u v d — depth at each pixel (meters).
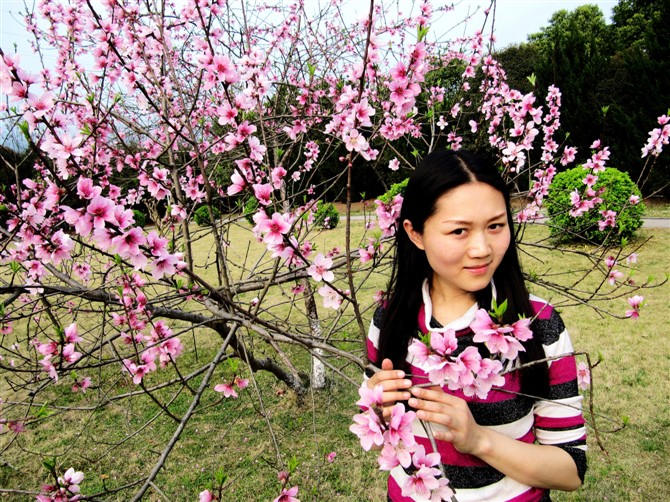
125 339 2.03
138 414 3.79
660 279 5.89
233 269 7.10
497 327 0.88
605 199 2.80
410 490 0.87
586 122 11.10
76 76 2.41
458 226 0.98
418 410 0.90
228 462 3.12
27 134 1.32
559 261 6.79
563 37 11.75
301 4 3.34
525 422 1.06
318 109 3.18
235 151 2.68
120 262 1.25
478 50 3.26
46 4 2.72
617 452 2.92
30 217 1.51
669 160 10.51
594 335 4.51
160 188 2.31
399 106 1.29
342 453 3.14
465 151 1.05
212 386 4.11
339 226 10.93
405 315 1.20
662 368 3.83
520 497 1.04
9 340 4.76
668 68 10.23
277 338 1.73
